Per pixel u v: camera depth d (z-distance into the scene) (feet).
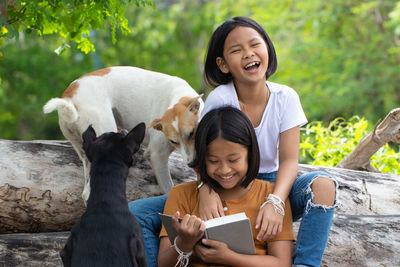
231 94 9.78
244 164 8.31
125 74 12.90
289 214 8.46
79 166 12.09
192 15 50.29
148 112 12.78
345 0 45.19
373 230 10.46
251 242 7.82
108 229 7.41
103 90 12.42
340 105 41.37
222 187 8.67
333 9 45.78
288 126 9.48
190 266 8.39
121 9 12.89
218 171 8.27
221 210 8.34
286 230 8.31
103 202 7.66
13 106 43.98
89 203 7.74
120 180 8.00
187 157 11.19
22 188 11.11
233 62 9.40
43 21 12.76
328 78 43.39
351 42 45.14
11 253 9.83
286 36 47.55
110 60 47.93
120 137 8.48
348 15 46.62
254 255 7.97
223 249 7.75
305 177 8.84
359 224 10.59
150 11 48.44
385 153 16.40
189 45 52.44
